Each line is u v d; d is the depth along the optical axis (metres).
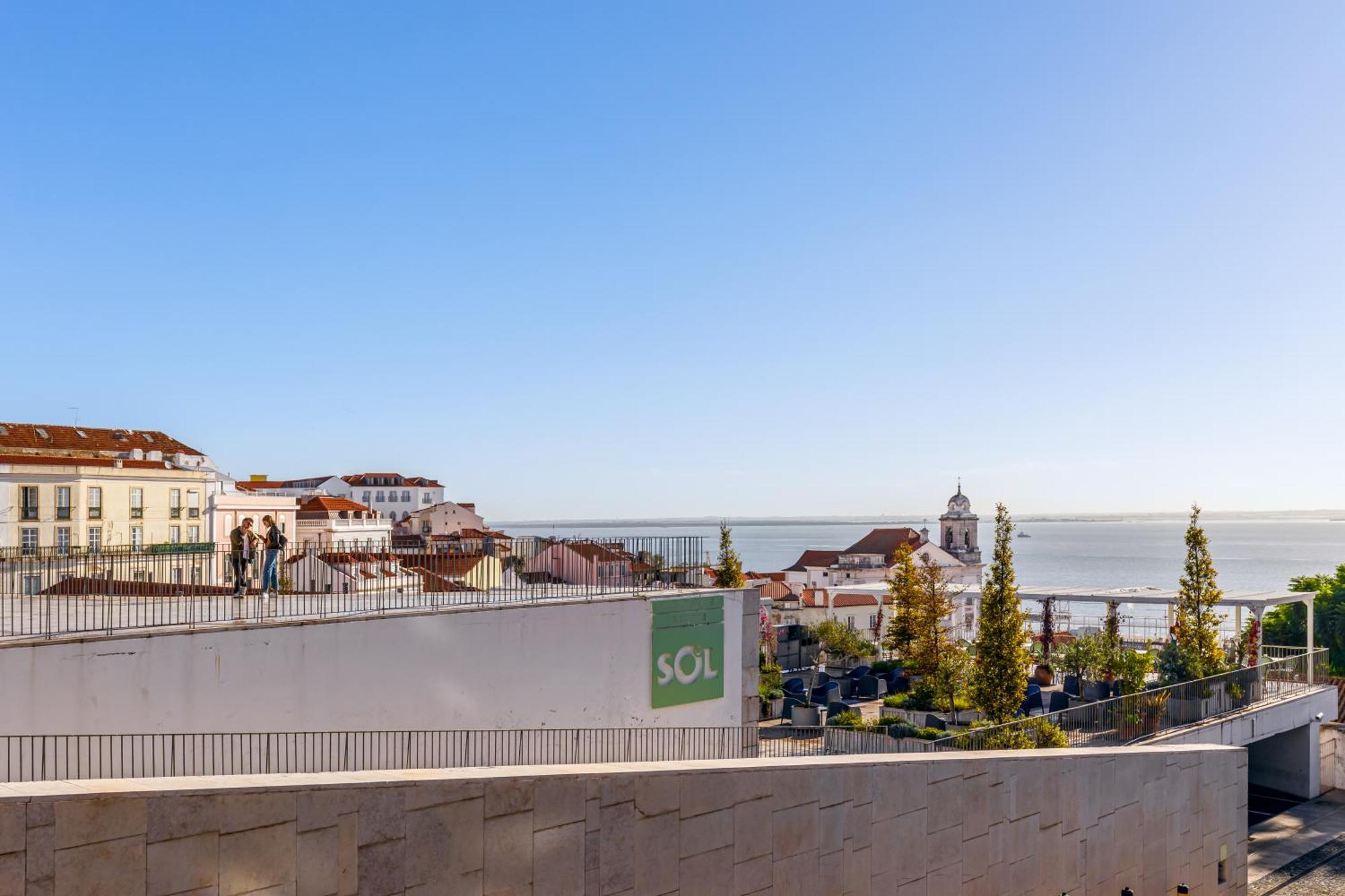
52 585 21.05
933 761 19.14
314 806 12.23
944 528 122.25
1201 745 26.88
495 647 20.19
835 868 17.69
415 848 13.05
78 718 15.12
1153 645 51.56
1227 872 25.83
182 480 77.69
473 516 127.69
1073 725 30.44
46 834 10.46
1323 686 41.50
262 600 20.27
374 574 23.39
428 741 19.08
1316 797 40.12
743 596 25.38
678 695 23.62
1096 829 22.20
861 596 71.44
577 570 25.83
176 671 16.14
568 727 21.36
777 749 29.98
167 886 11.21
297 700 17.44
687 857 15.78
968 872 19.73
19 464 67.50
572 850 14.50
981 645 32.03
